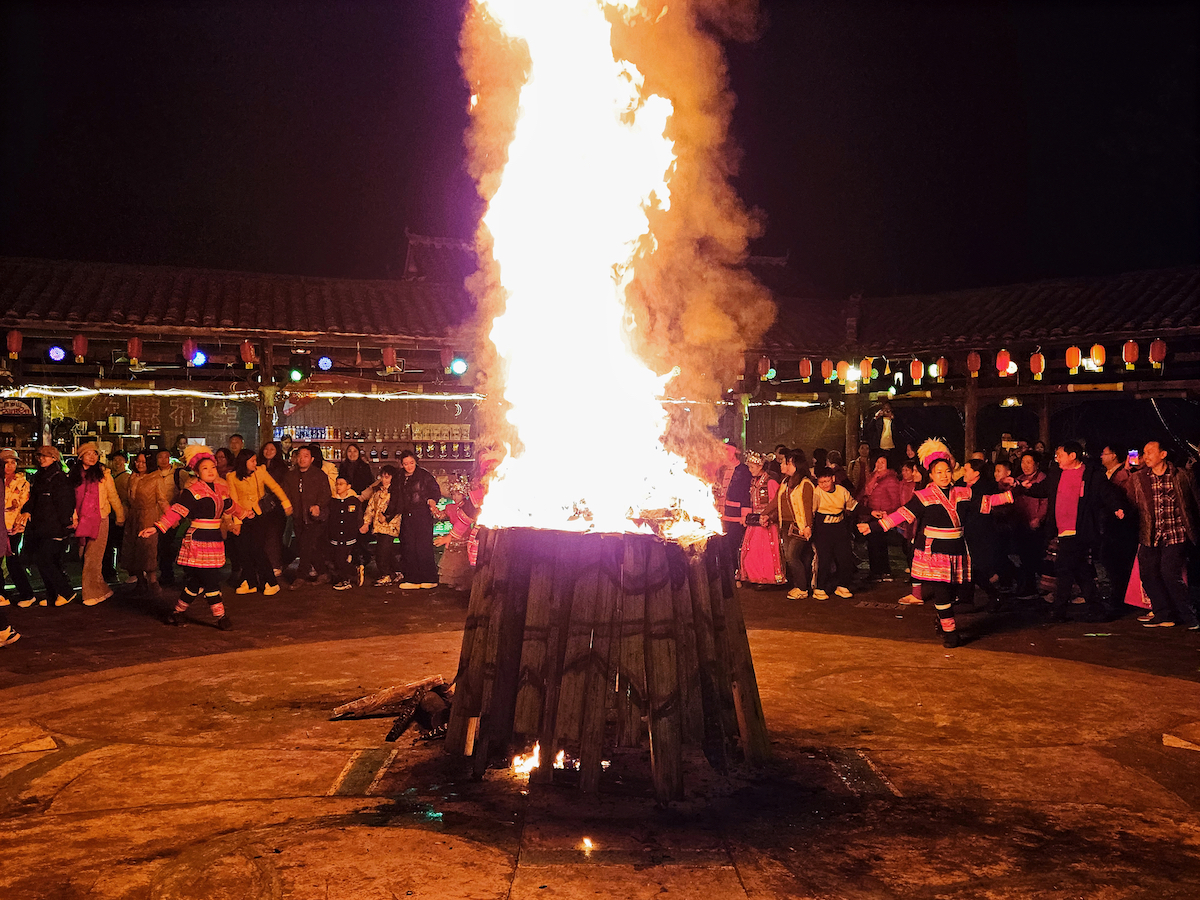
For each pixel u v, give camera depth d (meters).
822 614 9.91
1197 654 7.76
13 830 3.96
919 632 8.87
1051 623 9.23
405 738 5.27
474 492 10.70
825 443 21.72
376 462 18.89
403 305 18.39
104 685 6.55
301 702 6.09
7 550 8.73
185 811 4.16
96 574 10.65
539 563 4.72
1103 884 3.47
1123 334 15.81
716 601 4.95
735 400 20.09
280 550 12.27
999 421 20.28
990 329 17.64
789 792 4.46
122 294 16.83
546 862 3.64
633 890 3.40
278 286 18.47
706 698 4.89
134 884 3.42
